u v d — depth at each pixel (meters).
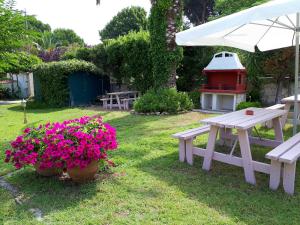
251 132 5.66
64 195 3.35
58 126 3.71
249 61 10.29
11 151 3.79
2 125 8.52
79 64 13.15
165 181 3.68
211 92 9.96
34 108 12.97
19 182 3.82
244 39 5.61
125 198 3.23
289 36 5.69
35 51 19.62
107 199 3.22
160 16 9.65
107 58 13.31
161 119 8.21
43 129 3.83
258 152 4.84
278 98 9.88
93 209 3.01
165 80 9.90
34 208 3.09
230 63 9.61
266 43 5.79
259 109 4.98
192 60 11.61
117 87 14.23
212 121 3.89
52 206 3.11
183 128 6.79
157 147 5.21
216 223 2.70
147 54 11.71
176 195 3.28
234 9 16.41
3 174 4.20
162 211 2.93
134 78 12.40
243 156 3.63
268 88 10.35
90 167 3.59
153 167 4.21
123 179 3.76
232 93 9.45
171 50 9.72
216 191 3.37
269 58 9.80
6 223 2.80
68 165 3.39
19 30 8.48
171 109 9.07
